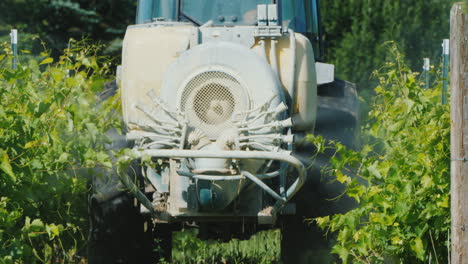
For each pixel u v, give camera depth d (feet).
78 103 33.96
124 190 33.81
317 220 31.14
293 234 34.19
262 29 31.27
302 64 31.68
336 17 103.71
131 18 118.93
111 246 34.19
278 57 31.48
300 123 31.78
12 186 30.58
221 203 29.84
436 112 31.37
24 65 33.83
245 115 29.81
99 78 33.99
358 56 98.48
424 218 29.45
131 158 28.76
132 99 31.96
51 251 36.78
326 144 34.37
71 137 33.58
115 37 118.73
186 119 29.89
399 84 36.63
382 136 35.73
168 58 31.83
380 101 42.80
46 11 113.19
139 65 31.91
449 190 29.40
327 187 33.88
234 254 42.32
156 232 36.42
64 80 34.55
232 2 36.96
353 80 98.89
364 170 30.14
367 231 30.66
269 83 30.01
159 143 29.96
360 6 101.65
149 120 31.48
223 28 31.76
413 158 30.42
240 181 29.73
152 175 31.58
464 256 25.58
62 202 35.81
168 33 32.09
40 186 31.71
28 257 34.01
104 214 33.96
